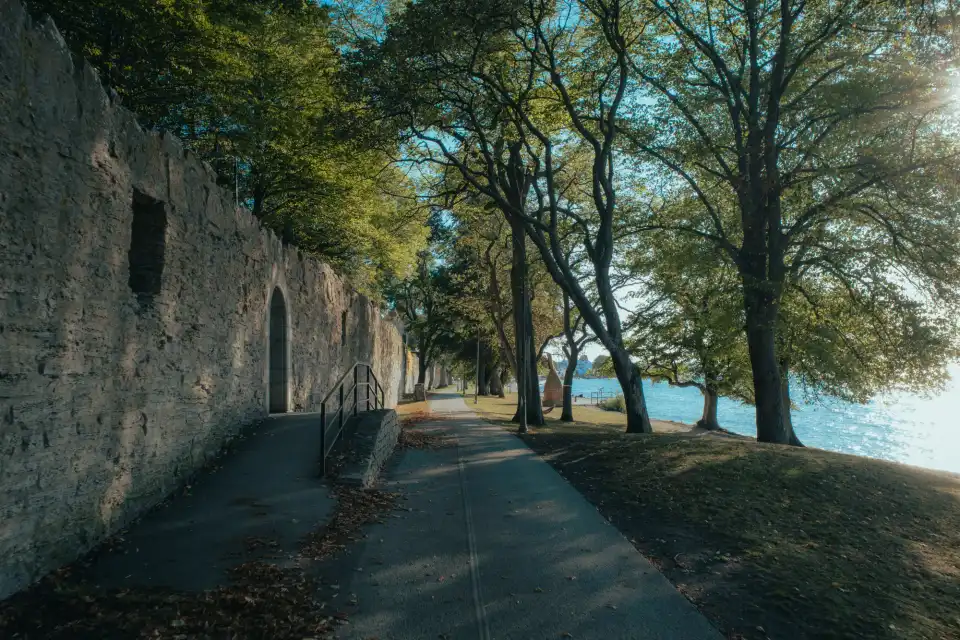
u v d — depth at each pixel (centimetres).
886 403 2042
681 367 2420
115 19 1277
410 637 479
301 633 471
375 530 732
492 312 3362
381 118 1597
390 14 1848
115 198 677
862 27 1447
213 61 1456
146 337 750
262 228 1227
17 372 518
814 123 1566
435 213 2766
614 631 502
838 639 502
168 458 802
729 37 1834
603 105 1788
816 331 1767
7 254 508
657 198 2142
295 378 1467
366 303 2533
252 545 646
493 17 1434
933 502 919
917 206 1481
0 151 499
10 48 511
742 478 1012
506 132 1928
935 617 554
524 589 583
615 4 1539
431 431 1895
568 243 2672
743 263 1747
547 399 4903
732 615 540
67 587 524
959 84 1298
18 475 517
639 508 894
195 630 467
